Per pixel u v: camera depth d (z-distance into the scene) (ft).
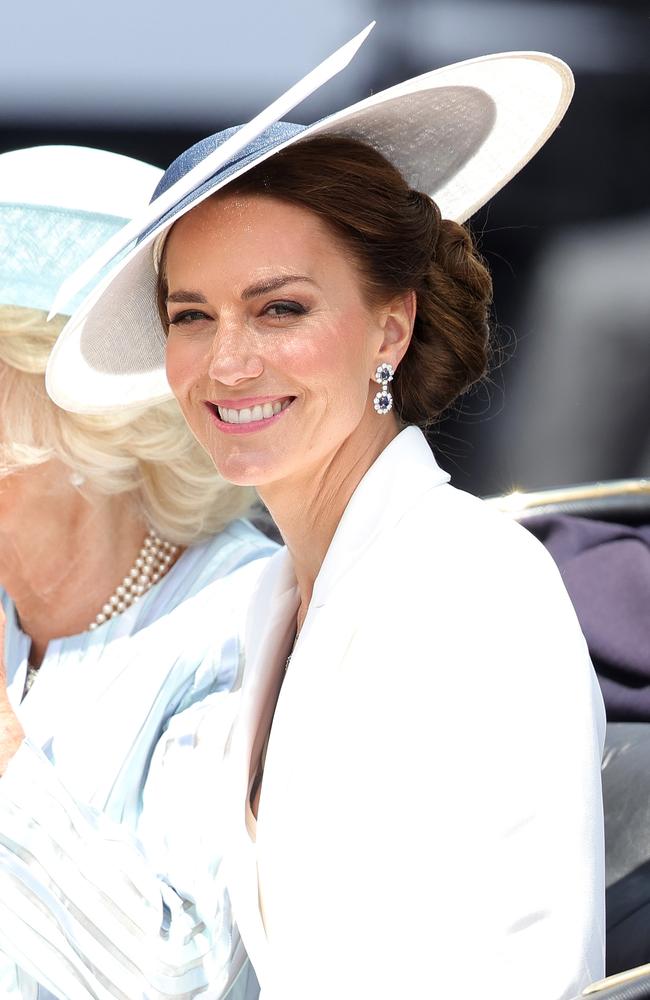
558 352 88.12
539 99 20.71
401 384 21.09
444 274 20.75
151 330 23.72
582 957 16.07
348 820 17.83
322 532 20.72
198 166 18.01
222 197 19.07
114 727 24.86
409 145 21.25
